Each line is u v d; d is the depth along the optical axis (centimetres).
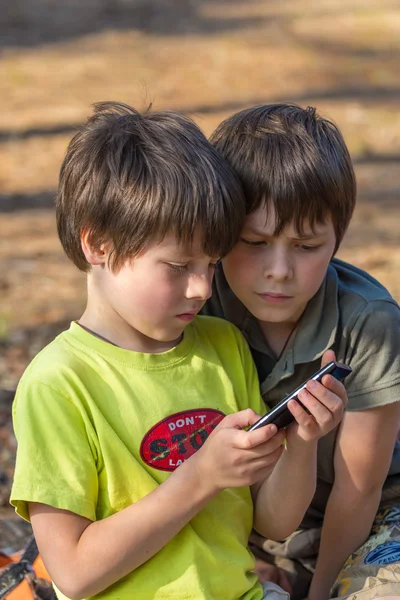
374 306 316
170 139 289
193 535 292
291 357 320
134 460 287
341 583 316
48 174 1248
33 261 923
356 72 1962
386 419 319
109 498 285
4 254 941
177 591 284
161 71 1886
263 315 309
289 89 1800
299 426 270
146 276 281
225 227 282
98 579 275
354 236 1010
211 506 304
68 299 823
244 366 326
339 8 2667
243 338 331
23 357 694
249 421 272
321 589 337
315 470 302
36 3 2505
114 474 284
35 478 275
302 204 293
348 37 2291
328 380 266
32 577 344
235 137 308
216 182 282
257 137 302
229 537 302
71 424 283
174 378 304
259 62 1992
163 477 292
